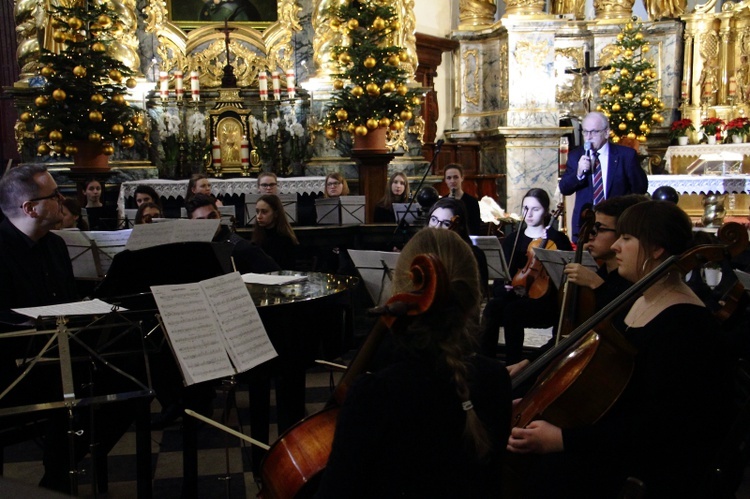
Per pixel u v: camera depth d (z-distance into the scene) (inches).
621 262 107.9
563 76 652.7
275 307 153.1
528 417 101.7
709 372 96.3
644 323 103.8
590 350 102.4
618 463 102.0
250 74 507.2
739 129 619.5
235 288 126.1
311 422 82.9
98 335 139.9
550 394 101.6
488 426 70.4
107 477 168.6
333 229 303.9
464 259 73.5
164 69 495.2
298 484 78.3
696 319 98.2
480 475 68.7
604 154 251.4
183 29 499.8
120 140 407.8
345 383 79.1
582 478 103.7
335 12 406.6
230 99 487.2
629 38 602.9
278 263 260.8
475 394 70.5
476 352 75.9
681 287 104.3
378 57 398.6
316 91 497.7
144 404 138.3
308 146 501.4
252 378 156.9
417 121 517.7
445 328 68.7
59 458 139.3
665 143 664.4
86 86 388.2
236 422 212.1
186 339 116.9
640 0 687.7
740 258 204.5
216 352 118.6
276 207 262.7
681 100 667.4
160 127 478.3
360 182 410.6
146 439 138.7
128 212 316.5
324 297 160.1
